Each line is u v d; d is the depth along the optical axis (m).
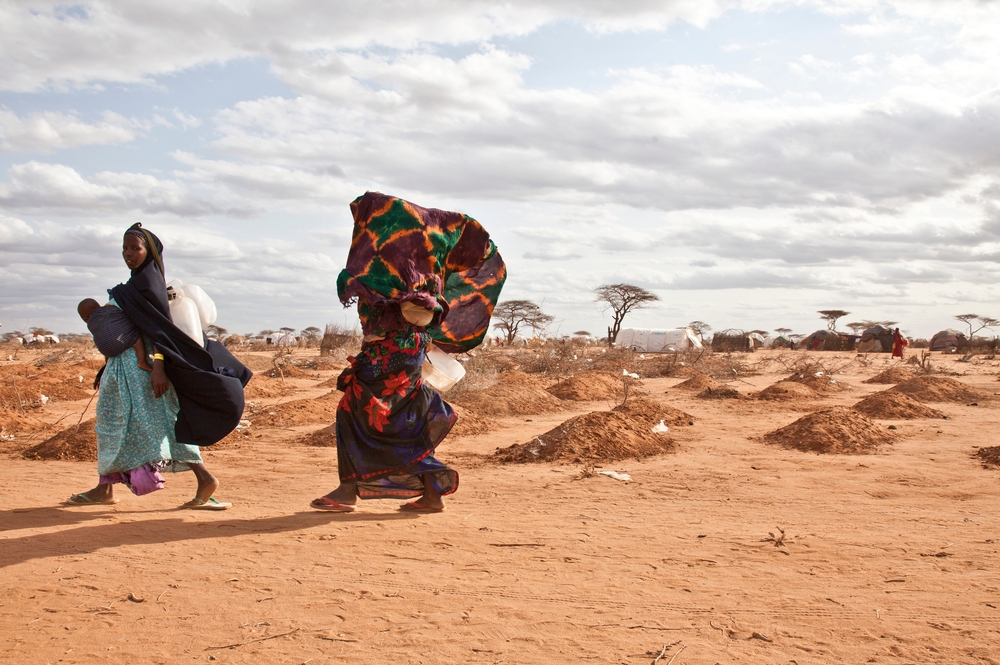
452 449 8.92
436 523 5.21
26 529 4.85
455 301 5.66
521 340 49.81
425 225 5.22
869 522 5.36
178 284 5.47
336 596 3.71
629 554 4.50
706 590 3.86
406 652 3.08
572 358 26.02
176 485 6.64
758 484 6.77
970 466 7.73
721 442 9.51
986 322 63.81
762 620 3.45
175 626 3.32
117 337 4.96
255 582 3.89
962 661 3.02
